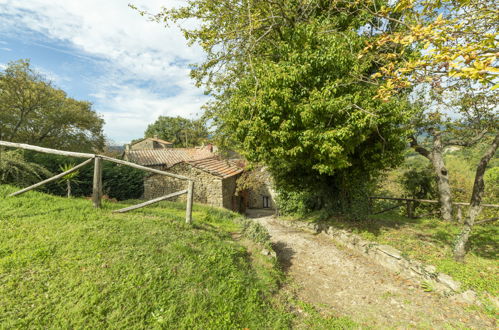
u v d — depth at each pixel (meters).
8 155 7.59
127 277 3.42
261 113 6.54
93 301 2.90
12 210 4.82
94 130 24.95
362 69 5.94
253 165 11.04
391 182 16.36
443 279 4.81
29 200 5.50
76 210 5.27
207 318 3.26
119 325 2.75
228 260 4.75
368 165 8.09
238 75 8.67
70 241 3.93
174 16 6.73
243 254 5.63
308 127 6.30
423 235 7.24
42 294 2.89
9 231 3.97
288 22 7.53
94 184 5.68
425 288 5.07
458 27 2.62
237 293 3.95
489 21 2.86
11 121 17.91
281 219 14.13
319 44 6.55
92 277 3.27
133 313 2.95
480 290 4.32
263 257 5.88
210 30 7.25
